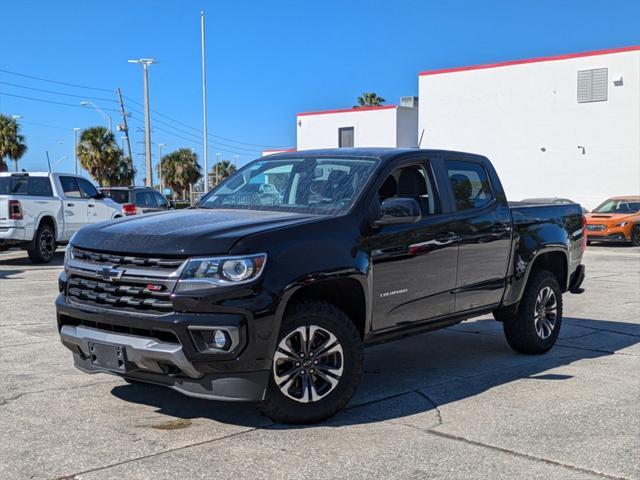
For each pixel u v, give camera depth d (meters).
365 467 4.21
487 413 5.29
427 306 5.88
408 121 36.47
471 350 7.59
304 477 4.06
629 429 4.94
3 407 5.34
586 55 28.55
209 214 5.38
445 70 32.66
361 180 5.56
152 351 4.49
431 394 5.82
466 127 32.19
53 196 16.62
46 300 10.54
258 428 4.89
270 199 5.80
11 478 4.03
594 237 22.75
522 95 30.44
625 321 9.38
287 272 4.70
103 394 5.68
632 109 27.56
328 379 4.99
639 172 27.58
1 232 15.36
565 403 5.57
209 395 4.55
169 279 4.51
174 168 73.12
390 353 7.45
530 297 7.15
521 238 6.95
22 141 54.34
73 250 5.13
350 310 5.38
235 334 4.46
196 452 4.43
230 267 4.51
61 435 4.73
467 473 4.13
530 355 7.34
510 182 31.02
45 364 6.65
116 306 4.74
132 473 4.10
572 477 4.09
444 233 5.99
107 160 53.69
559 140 29.53
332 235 5.05
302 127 39.09
